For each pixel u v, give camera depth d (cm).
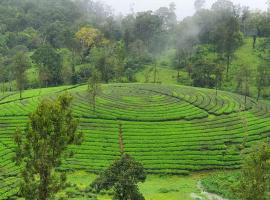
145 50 19525
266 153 4766
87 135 9700
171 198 6825
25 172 3884
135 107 11231
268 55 17962
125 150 9206
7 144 9106
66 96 3912
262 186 4781
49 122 3762
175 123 10481
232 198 7056
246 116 11162
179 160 8938
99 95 12125
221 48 17862
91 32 19688
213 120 10762
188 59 18100
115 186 5666
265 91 15062
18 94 13088
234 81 15925
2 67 15875
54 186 3888
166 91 12850
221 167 8831
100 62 16012
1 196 6406
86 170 8400
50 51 16512
